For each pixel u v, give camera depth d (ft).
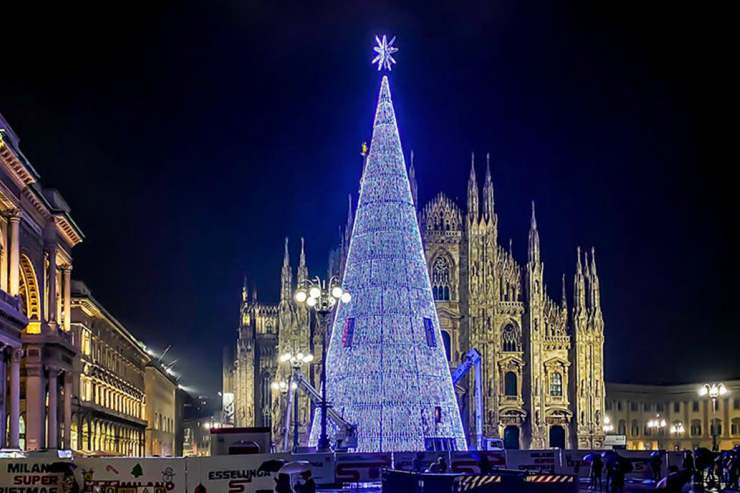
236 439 158.61
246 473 128.26
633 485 180.04
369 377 193.36
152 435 482.69
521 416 431.02
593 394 433.48
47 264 254.47
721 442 542.57
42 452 203.31
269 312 472.03
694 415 556.51
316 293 181.16
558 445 437.99
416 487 103.91
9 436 212.43
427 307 200.75
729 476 171.63
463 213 442.50
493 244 432.66
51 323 250.98
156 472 127.24
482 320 425.28
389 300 196.54
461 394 416.26
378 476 162.50
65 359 259.19
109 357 373.20
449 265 437.58
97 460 126.52
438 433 193.98
